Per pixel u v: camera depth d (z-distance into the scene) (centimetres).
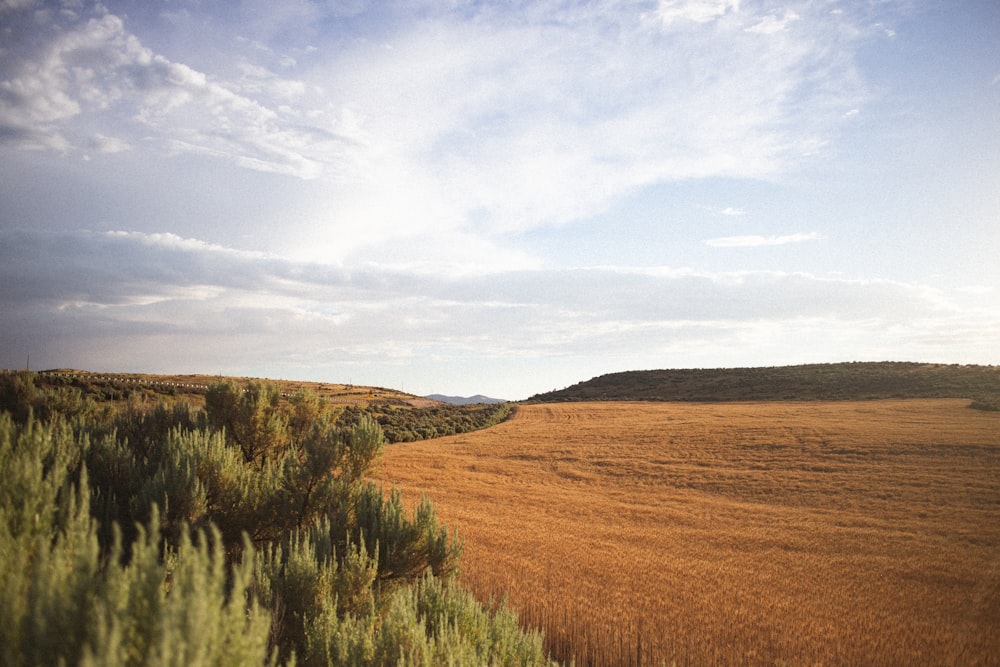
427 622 773
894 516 2606
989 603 1438
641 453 4716
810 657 1134
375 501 1152
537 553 1889
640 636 1189
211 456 1041
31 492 485
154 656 280
